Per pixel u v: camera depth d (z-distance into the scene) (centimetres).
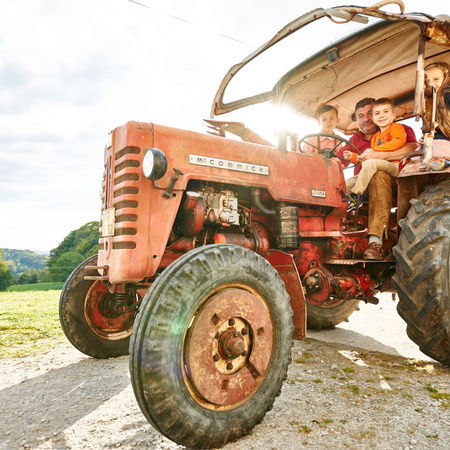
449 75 321
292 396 226
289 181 287
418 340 263
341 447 167
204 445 167
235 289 186
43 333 426
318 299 315
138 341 160
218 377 173
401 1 240
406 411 203
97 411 212
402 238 272
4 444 177
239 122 302
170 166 225
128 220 212
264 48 283
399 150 358
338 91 377
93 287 314
